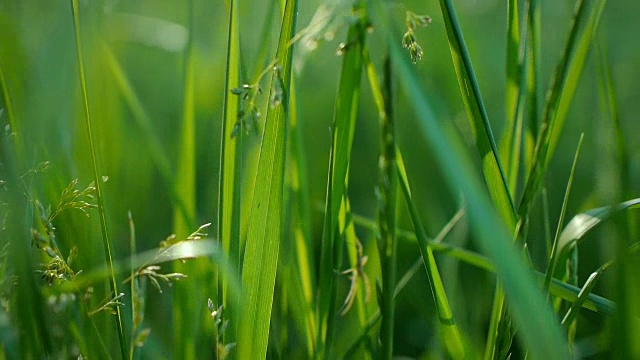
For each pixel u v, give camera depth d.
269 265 0.36
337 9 0.34
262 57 0.39
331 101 0.79
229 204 0.37
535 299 0.30
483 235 0.31
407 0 0.64
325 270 0.38
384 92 0.35
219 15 0.55
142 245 0.53
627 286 0.32
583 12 0.35
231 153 0.37
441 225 0.55
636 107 0.53
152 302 0.48
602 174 0.37
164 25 0.60
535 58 0.37
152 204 0.56
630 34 0.74
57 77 0.46
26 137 0.40
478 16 0.92
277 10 0.40
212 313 0.36
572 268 0.38
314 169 0.65
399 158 0.36
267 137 0.36
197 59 0.56
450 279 0.46
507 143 0.38
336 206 0.37
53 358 0.38
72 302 0.38
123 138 0.53
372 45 0.47
